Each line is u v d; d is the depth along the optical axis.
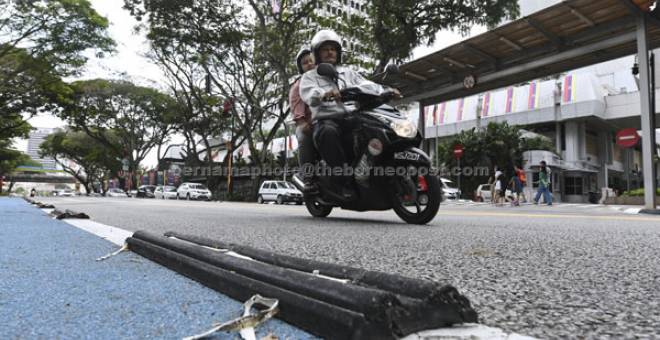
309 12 17.59
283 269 0.99
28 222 3.70
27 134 33.66
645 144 8.86
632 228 3.21
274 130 22.92
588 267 1.50
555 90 29.47
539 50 11.16
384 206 3.98
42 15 19.22
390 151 3.64
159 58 23.89
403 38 14.75
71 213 4.23
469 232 2.87
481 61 12.37
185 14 18.09
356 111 3.85
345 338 0.66
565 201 29.67
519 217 5.02
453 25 14.44
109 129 42.47
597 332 0.78
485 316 0.89
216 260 1.25
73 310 0.93
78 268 1.47
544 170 14.34
